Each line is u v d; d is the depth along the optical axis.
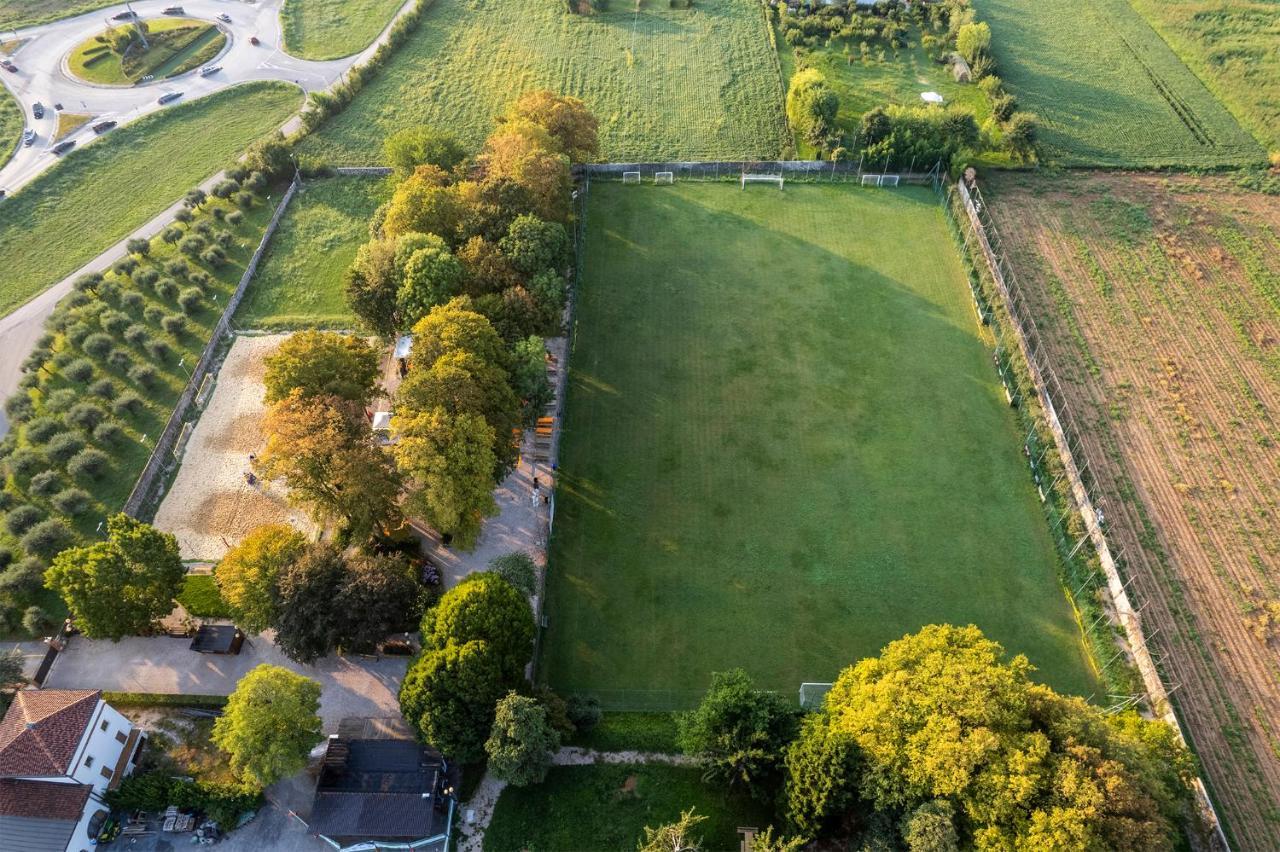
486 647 57.19
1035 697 53.03
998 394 87.50
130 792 57.06
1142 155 120.12
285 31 151.88
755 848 51.41
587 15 153.62
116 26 154.00
